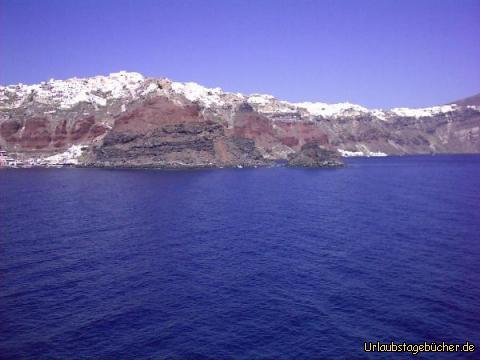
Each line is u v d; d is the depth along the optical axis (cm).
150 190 17138
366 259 7388
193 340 4659
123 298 5694
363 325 4956
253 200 14738
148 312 5294
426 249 7962
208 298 5719
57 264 7019
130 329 4881
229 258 7500
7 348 4475
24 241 8425
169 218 10981
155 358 4328
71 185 18812
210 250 8006
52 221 10406
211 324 5006
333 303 5541
